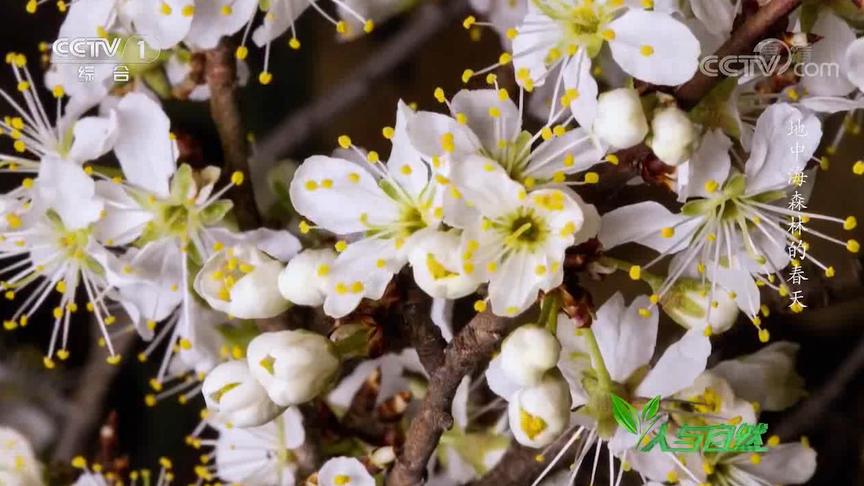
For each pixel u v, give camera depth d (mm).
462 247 191
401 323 202
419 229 197
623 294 212
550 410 193
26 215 206
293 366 196
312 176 199
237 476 215
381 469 204
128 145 206
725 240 203
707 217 201
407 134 193
